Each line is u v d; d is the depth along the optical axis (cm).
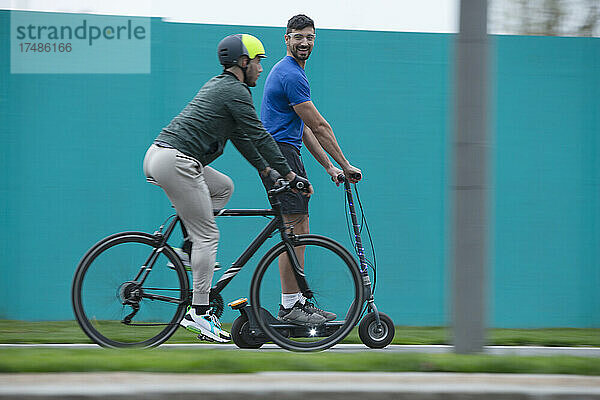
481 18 1380
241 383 1136
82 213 2184
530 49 2266
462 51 1385
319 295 1633
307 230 1742
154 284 1563
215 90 1522
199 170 1504
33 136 2164
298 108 1700
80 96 2177
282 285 1633
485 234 1397
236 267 1605
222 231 2208
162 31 2195
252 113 1523
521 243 2278
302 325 1630
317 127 1709
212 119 1505
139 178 2198
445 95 2259
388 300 2252
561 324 2294
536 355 1405
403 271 2253
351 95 2236
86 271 1530
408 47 2248
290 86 1703
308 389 1109
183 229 1582
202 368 1243
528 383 1185
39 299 2175
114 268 1545
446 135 2262
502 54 2259
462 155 1391
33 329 1978
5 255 2162
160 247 1563
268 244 2228
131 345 1550
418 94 2253
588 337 2022
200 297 1542
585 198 2291
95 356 1313
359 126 2239
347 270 1642
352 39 2231
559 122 2281
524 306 2284
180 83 2205
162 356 1330
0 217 2161
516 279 2280
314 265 1631
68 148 2177
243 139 1570
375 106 2242
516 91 2269
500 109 2262
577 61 2280
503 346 1850
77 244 2186
